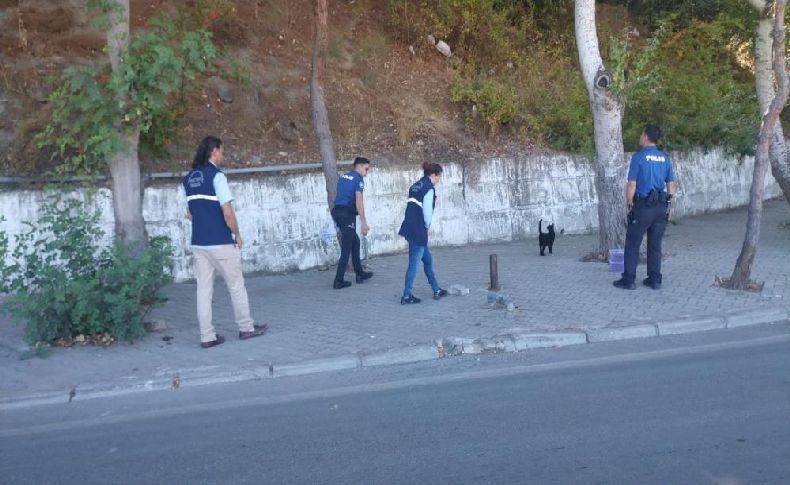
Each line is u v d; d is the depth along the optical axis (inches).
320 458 214.8
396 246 540.4
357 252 449.4
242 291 336.8
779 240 549.3
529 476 195.8
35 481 207.5
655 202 386.9
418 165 551.8
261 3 641.0
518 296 394.3
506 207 587.2
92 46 528.4
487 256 522.3
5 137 445.4
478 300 389.1
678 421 230.2
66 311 326.3
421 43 689.6
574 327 334.3
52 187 390.6
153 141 411.2
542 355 312.7
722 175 744.3
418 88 639.1
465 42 709.9
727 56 852.6
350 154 544.4
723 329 340.2
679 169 697.6
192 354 319.3
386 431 233.8
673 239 573.0
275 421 248.2
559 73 705.0
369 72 618.5
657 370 283.4
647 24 839.7
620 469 197.8
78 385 285.6
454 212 566.6
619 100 465.4
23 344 338.3
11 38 504.7
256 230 477.7
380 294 416.5
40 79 479.2
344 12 700.7
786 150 558.3
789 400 245.3
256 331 341.7
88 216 350.3
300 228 492.7
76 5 542.3
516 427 231.5
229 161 499.8
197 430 243.3
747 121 716.0
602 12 813.9
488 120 608.7
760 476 191.2
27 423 258.1
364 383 286.7
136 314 337.1
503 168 584.4
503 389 269.9
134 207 380.5
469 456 210.8
